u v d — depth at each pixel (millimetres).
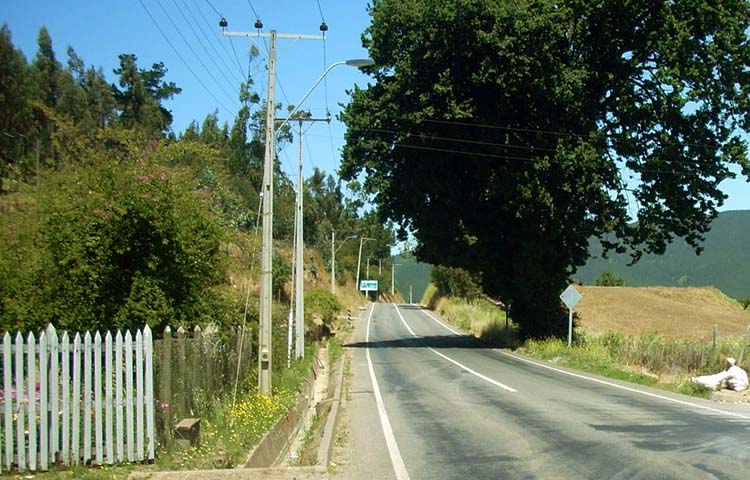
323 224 92188
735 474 8891
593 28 33812
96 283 12867
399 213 37594
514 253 36594
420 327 60688
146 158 14242
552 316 36250
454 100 32562
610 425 12836
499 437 11766
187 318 13781
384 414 14773
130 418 8898
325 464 9461
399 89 33500
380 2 34781
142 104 60562
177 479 8211
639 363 24469
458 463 9828
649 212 33969
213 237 14562
